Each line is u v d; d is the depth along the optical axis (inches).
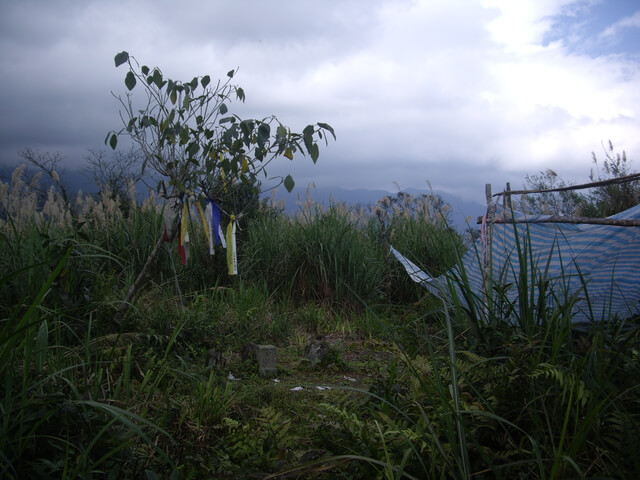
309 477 107.0
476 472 102.1
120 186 454.3
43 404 105.0
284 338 294.0
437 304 296.5
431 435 106.8
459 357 153.6
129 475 101.6
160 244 239.1
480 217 253.0
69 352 171.0
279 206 419.5
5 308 197.0
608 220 184.5
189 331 238.2
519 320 163.3
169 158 243.4
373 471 104.7
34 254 219.3
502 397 117.1
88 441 103.8
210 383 153.5
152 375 179.2
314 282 368.2
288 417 164.7
